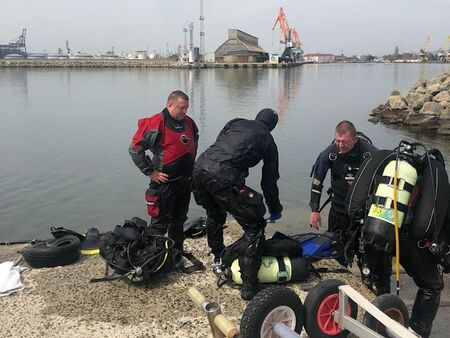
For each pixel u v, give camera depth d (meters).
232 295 4.29
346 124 4.34
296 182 12.27
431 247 3.32
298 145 17.94
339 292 3.13
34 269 4.76
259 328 2.99
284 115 28.20
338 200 4.71
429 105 25.03
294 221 8.93
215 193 3.98
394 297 3.19
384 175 3.38
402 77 82.00
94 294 4.24
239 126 4.08
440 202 3.22
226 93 45.00
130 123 22.52
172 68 120.75
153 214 4.72
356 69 133.25
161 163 4.57
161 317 3.93
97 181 12.09
